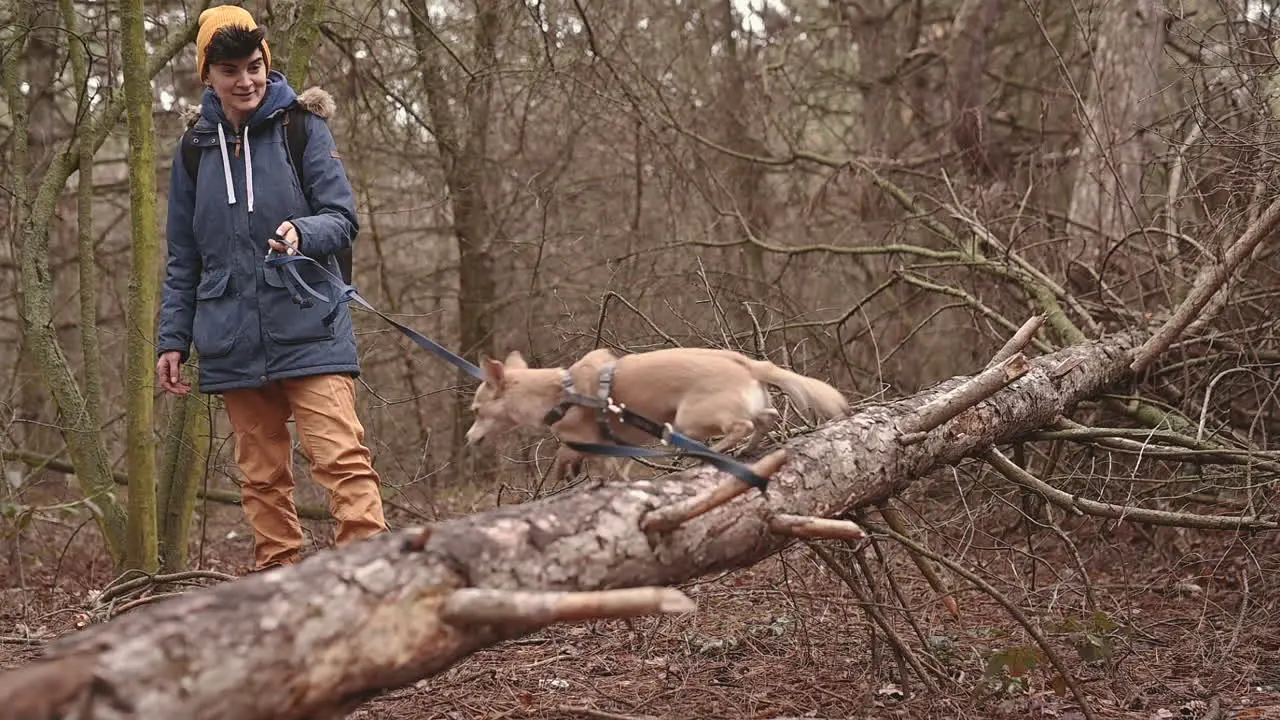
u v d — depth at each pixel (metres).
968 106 11.06
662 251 9.94
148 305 5.56
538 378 3.48
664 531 3.15
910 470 4.24
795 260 10.83
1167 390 6.66
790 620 5.03
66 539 7.61
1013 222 8.37
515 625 2.68
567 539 3.00
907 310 10.06
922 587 5.73
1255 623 4.93
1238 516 5.13
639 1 11.45
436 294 11.83
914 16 12.93
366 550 2.70
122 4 5.47
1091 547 6.62
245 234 4.25
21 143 6.54
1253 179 6.24
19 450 7.25
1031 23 12.84
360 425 4.32
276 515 4.51
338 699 2.54
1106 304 7.01
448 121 10.27
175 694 2.24
